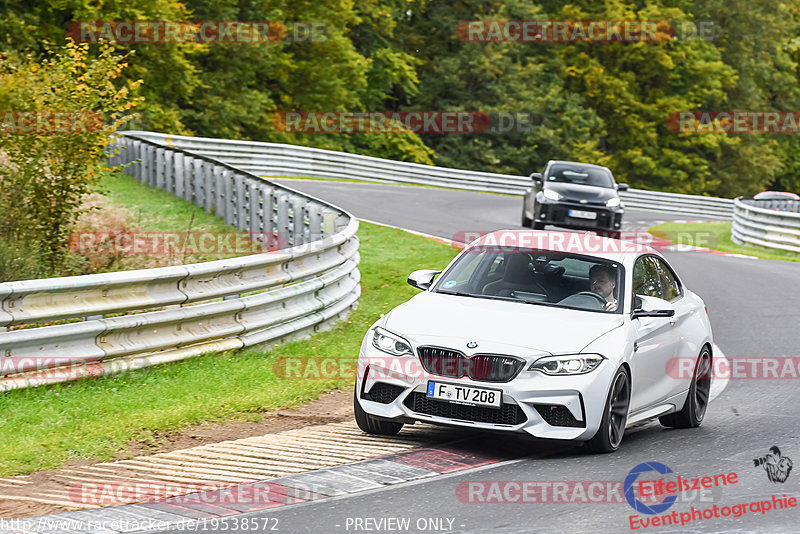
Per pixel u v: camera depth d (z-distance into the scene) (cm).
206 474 2238
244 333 3628
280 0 16312
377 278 5738
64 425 2569
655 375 2797
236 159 11262
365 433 2683
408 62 19538
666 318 2920
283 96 16438
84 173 4756
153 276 3186
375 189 11431
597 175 8125
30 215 4628
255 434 2686
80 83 4712
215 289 3459
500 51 19262
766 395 3503
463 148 18888
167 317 3231
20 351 2808
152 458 2378
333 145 16650
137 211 7044
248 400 2969
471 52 19025
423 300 2780
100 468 2284
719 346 4409
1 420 2534
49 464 2281
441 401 2464
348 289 4684
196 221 6912
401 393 2503
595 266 2878
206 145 10925
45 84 4538
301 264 4084
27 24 12062
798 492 2186
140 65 13138
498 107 18725
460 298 2792
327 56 16912
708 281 6375
